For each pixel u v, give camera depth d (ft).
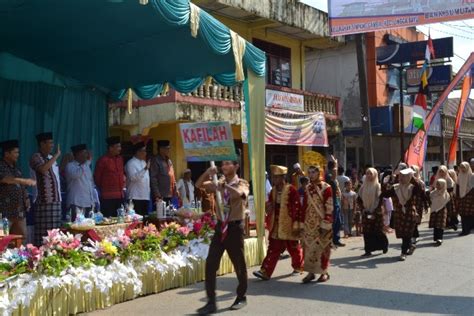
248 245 28.86
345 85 72.33
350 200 42.93
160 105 43.68
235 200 20.06
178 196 35.45
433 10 38.45
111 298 21.02
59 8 24.36
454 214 44.96
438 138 82.48
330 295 22.20
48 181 25.91
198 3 47.57
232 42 27.81
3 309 16.80
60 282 18.76
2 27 27.17
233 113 48.62
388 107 66.59
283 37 60.59
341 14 41.78
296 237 25.39
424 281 24.75
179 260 24.12
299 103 56.80
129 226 25.49
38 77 33.65
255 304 20.74
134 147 31.27
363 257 32.22
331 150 66.54
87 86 37.29
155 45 29.89
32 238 27.89
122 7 24.22
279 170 25.90
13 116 32.01
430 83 69.77
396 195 31.27
